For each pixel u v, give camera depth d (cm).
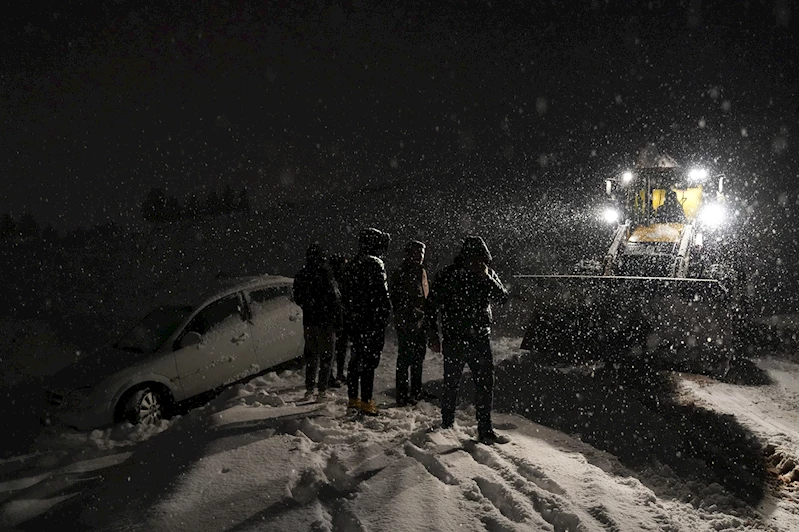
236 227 2333
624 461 482
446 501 354
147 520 323
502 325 1058
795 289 1367
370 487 370
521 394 661
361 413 539
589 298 857
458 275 474
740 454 507
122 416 605
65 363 941
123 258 1745
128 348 670
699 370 759
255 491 358
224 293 720
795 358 855
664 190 1127
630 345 815
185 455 428
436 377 750
